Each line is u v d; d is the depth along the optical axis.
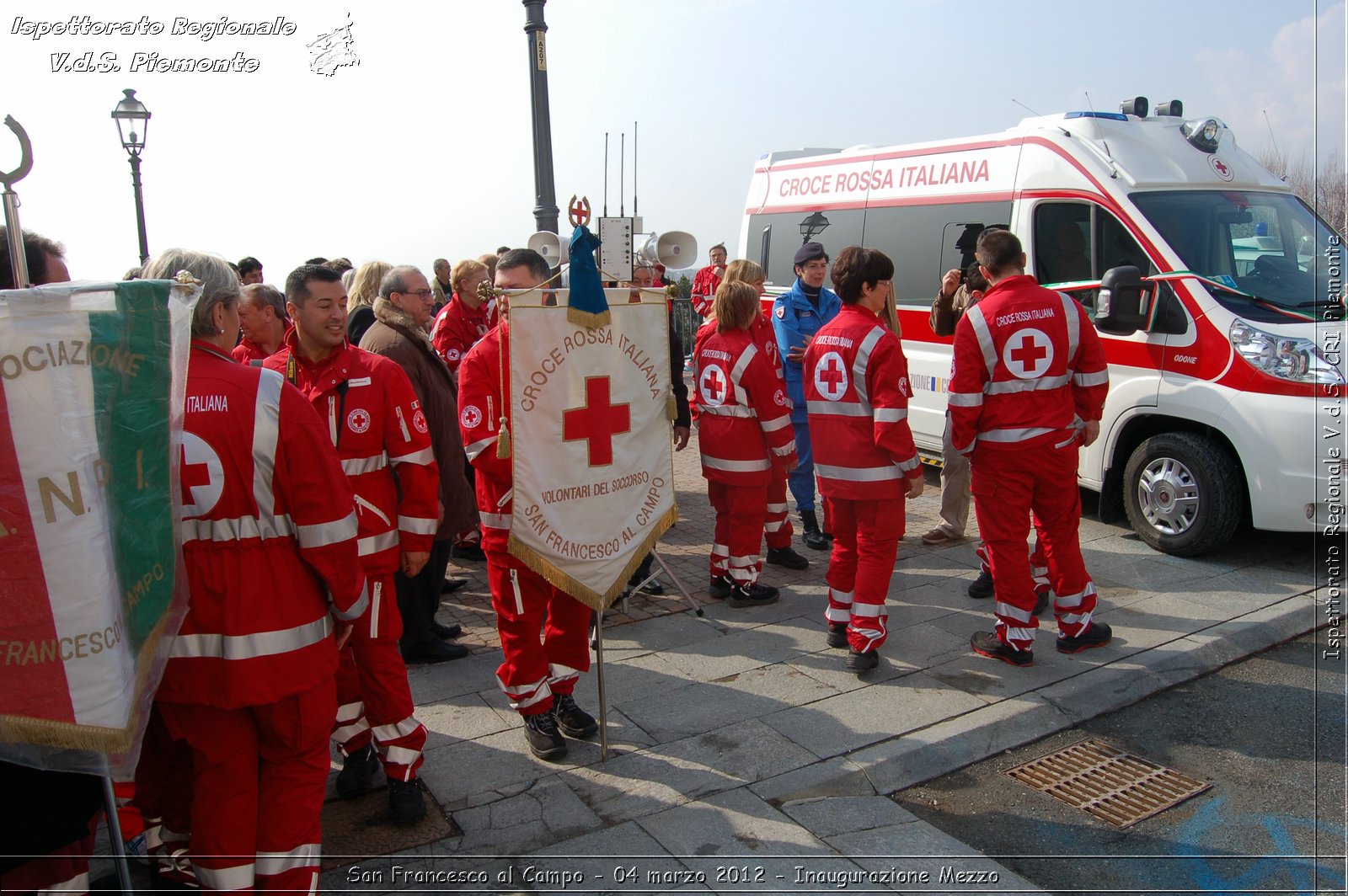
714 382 5.31
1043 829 3.48
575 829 3.35
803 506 6.75
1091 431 4.67
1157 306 6.21
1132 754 4.01
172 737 2.60
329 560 2.59
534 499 3.56
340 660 3.54
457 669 4.77
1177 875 3.19
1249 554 6.26
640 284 5.80
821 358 4.57
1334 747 4.04
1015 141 7.40
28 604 2.07
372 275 5.96
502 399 3.52
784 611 5.50
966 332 4.44
